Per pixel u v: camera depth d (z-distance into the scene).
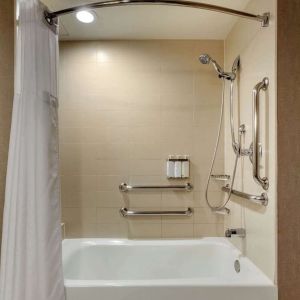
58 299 1.36
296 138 1.35
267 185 1.44
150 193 2.23
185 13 1.86
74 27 2.03
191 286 1.41
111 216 2.22
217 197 2.22
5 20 1.24
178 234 2.23
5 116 1.26
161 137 2.23
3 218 1.22
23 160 1.26
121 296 1.41
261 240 1.52
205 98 2.22
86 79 2.23
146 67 2.23
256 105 1.49
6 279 1.20
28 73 1.29
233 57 2.03
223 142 2.23
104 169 2.23
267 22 1.44
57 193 1.43
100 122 2.22
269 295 1.37
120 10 1.81
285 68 1.35
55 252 1.38
